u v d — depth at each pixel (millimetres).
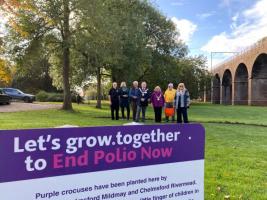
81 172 2941
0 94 32375
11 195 2670
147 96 18703
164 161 3375
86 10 26297
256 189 6605
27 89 62844
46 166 2795
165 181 3383
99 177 3027
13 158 2672
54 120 18406
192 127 3535
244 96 66812
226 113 32531
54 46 29062
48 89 64062
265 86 57562
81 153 2941
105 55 27438
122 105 20125
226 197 6035
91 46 27141
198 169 3574
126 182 3164
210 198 5984
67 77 29078
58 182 2848
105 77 41188
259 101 57688
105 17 27422
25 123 16062
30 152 2730
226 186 6711
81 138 2936
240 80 67125
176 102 17406
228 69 72062
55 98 49875
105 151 3051
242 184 6895
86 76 35156
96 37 27031
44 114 23328
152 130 3297
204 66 65000
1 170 2627
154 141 3314
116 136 3102
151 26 44875
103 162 3043
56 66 34312
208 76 66188
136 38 34469
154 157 3316
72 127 2904
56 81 35875
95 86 40969
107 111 29594
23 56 26453
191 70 62812
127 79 35406
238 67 66000
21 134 2691
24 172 2713
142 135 3240
